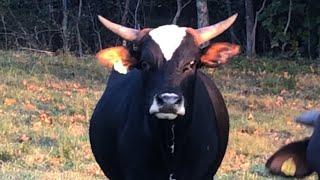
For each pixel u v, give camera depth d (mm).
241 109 17938
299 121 7102
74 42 30672
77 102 17156
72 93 18469
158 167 7359
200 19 26188
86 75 21766
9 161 12039
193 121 7359
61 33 30188
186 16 33094
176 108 6539
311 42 28516
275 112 17688
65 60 23969
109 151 8055
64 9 29875
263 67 24875
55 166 11883
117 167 8008
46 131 14078
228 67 24406
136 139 7367
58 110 16422
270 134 15211
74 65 23141
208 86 8211
